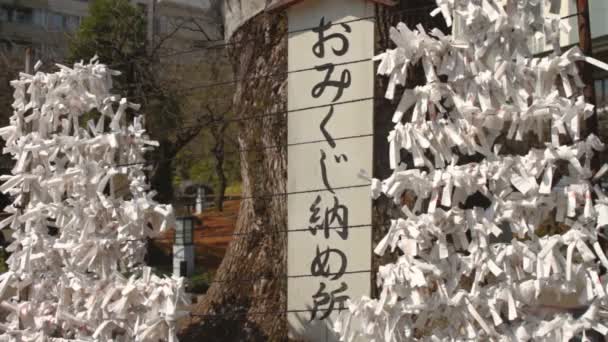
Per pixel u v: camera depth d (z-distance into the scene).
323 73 2.90
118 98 3.32
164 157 11.09
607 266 2.19
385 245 2.41
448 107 2.51
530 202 2.29
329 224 2.88
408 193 3.45
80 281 2.97
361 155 2.82
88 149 3.14
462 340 2.37
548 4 2.42
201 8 16.67
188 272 8.44
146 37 13.20
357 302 2.46
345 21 2.85
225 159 14.91
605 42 6.34
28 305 3.12
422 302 2.36
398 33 2.37
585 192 2.25
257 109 4.12
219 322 3.98
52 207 3.10
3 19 21.31
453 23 2.41
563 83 2.31
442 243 2.37
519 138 2.34
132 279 2.87
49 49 13.66
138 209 2.94
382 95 3.54
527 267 2.28
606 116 6.27
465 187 2.36
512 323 2.39
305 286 2.94
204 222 11.80
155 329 2.77
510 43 2.35
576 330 2.21
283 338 3.66
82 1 22.66
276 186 3.98
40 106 3.30
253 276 4.00
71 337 3.20
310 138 2.93
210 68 11.95
